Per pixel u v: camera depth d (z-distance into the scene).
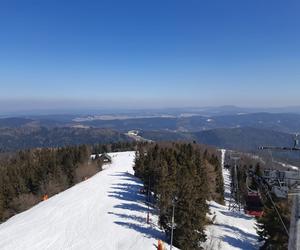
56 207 57.81
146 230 44.66
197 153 85.12
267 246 43.06
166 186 48.59
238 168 71.81
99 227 45.75
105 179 86.19
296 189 10.66
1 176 90.00
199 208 39.66
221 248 43.09
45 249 38.81
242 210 70.12
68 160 107.56
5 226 50.25
